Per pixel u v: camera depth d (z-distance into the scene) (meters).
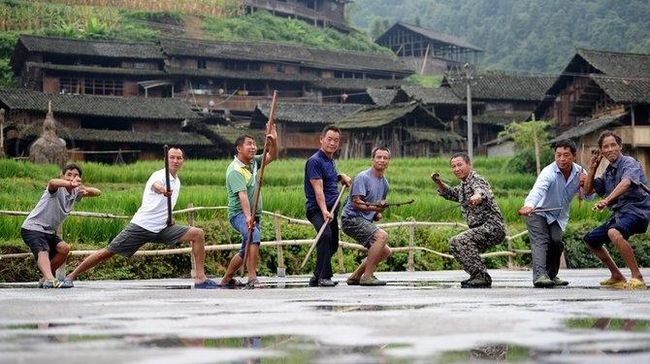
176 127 62.50
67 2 97.88
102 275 13.93
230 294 7.68
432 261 17.73
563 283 9.20
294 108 69.31
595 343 3.65
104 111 59.59
